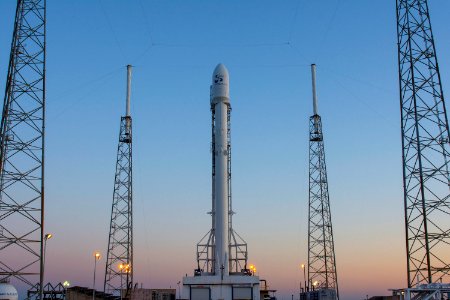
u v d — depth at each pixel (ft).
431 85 216.54
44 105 198.70
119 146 335.26
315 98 342.23
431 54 219.61
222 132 282.97
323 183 332.19
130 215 326.65
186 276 262.47
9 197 185.26
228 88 290.35
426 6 224.74
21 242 182.70
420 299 171.73
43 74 201.77
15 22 204.23
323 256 324.80
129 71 344.28
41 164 192.85
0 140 192.34
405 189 211.61
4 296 225.76
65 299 248.93
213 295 259.19
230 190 281.95
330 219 328.90
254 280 260.62
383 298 312.71
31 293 214.69
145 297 353.31
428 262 197.47
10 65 198.90
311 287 324.19
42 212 188.44
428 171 207.92
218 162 278.46
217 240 268.62
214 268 268.00
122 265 319.06
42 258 185.37
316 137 336.29
